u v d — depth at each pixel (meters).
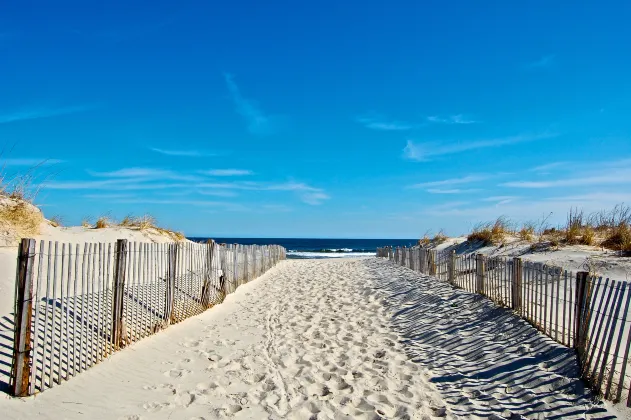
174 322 7.46
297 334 7.54
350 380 5.37
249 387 5.06
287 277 17.09
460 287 10.03
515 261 6.92
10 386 3.80
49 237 8.46
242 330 7.73
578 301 4.91
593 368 4.32
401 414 4.40
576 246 10.49
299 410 4.47
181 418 4.10
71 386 4.25
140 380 4.88
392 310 9.19
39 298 3.99
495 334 6.30
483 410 4.38
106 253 5.76
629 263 8.37
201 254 9.05
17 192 8.33
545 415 4.03
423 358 6.10
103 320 5.19
